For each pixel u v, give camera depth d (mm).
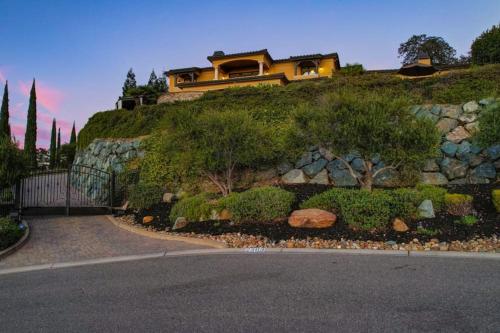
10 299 4648
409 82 14180
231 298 4258
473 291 4148
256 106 15195
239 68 33125
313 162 11711
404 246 6352
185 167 11227
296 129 9906
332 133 8891
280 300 4113
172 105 18297
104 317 3871
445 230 6715
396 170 10445
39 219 11508
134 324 3643
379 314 3617
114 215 12141
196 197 9812
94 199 15320
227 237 7676
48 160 44531
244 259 6133
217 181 11039
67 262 6691
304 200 9227
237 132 10078
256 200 8102
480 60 20000
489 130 8555
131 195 11922
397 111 8758
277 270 5348
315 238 7059
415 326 3324
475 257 5605
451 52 39062
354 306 3846
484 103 11398
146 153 14828
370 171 9336
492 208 7617
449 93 12695
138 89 30859
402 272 4973
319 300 4059
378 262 5543
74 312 4070
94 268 6180
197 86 28453
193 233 8438
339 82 15586
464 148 10445
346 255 6082
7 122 33719
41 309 4223
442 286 4352
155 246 7723
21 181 11789
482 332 3168
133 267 6078
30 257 7129
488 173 9805
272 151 11312
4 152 10852
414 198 7539
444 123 11477
